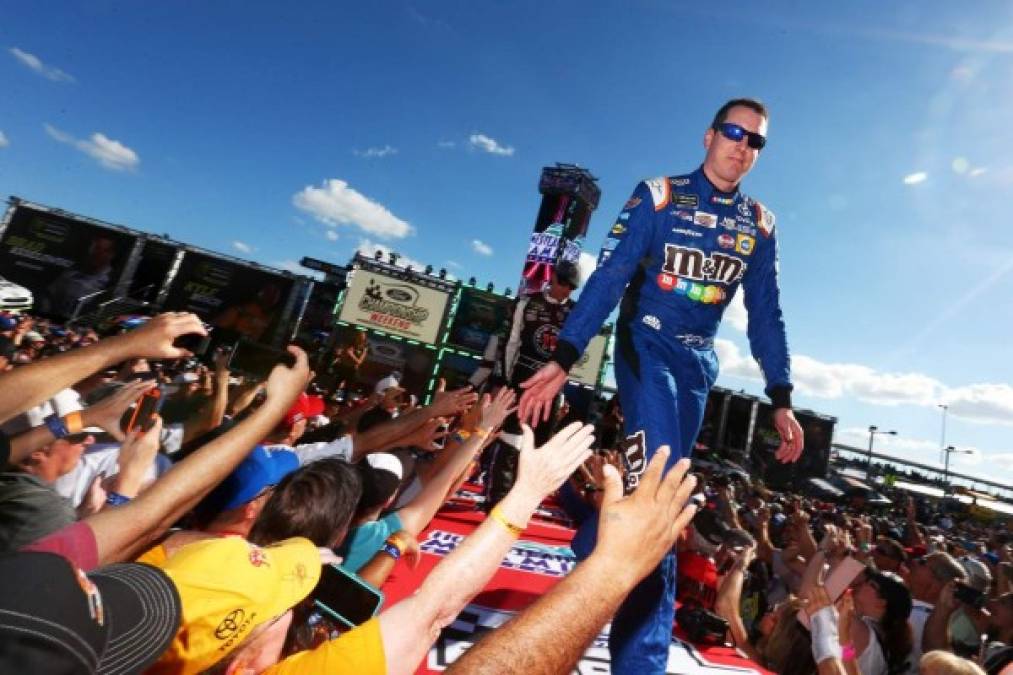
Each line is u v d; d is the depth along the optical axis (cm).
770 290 259
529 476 142
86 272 3117
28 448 246
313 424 645
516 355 561
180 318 151
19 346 914
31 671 57
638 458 213
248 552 141
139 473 231
